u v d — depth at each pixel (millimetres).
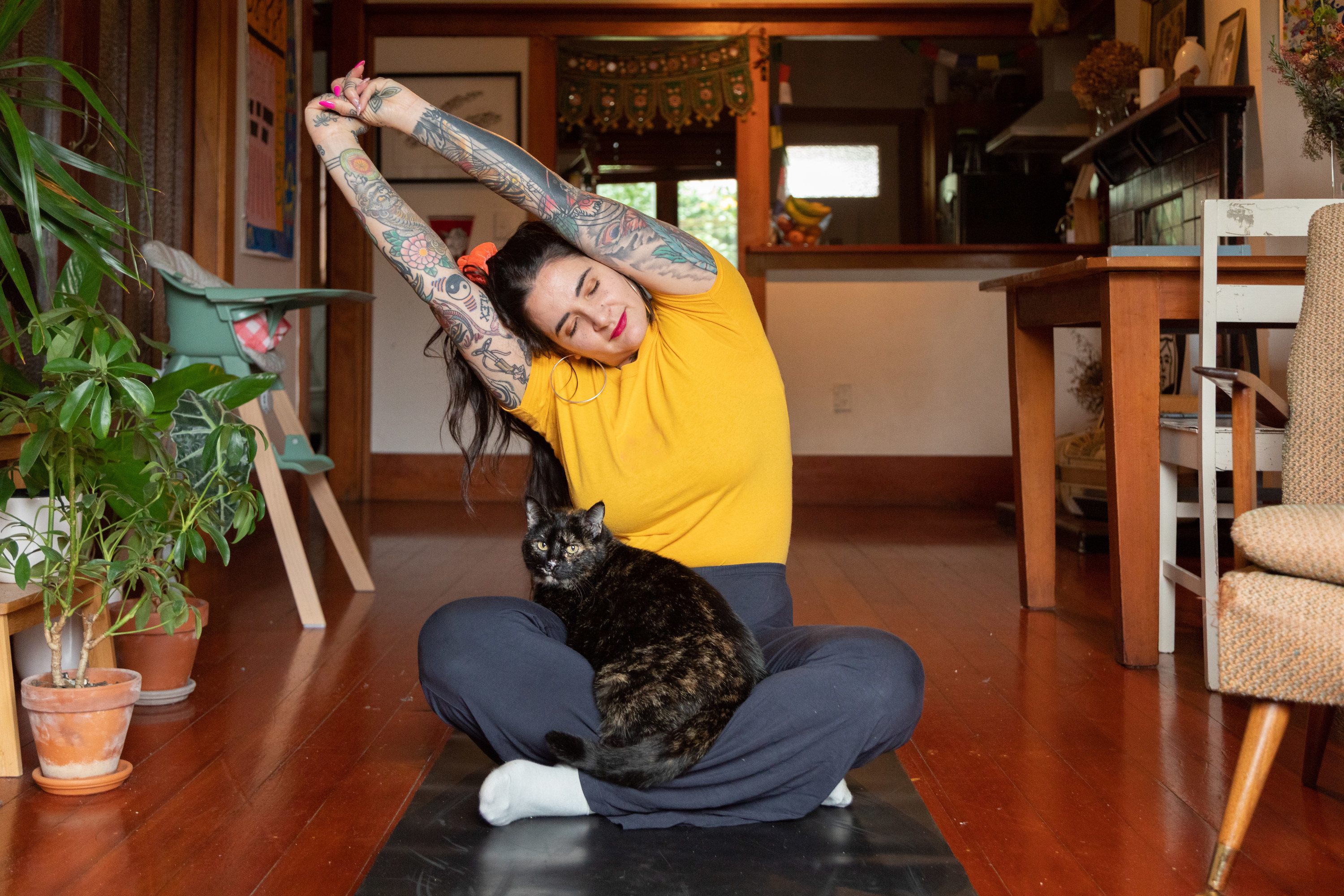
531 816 1488
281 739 1873
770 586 1613
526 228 1551
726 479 1561
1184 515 2451
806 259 5461
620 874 1320
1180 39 4246
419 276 1521
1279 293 2260
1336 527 1224
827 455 5531
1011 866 1362
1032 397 3002
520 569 3648
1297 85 2633
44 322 1582
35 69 2746
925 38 5684
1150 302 2375
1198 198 3969
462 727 1542
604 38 5605
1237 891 1297
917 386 5492
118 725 1631
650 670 1389
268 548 4051
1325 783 1655
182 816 1522
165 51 3562
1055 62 5914
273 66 4359
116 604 2072
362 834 1459
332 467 3008
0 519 1889
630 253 1435
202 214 3787
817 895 1269
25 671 2010
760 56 5500
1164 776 1693
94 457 1743
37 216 1531
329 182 5473
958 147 6812
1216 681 2162
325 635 2678
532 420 1647
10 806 1554
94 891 1285
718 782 1428
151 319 3410
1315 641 1182
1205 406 2195
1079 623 2830
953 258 5430
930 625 2803
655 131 7684
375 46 5508
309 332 4773
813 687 1406
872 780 1666
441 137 1478
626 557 1566
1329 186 3527
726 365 1510
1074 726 1955
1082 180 5422
